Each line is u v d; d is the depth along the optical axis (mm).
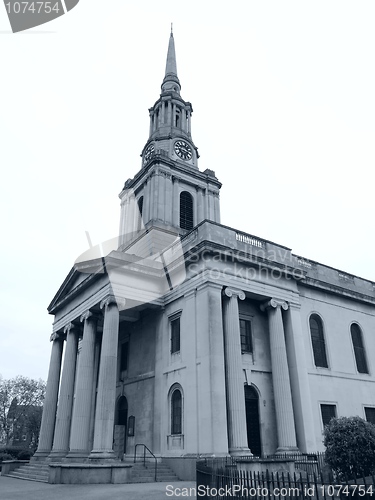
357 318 30281
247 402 22859
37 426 67562
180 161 39844
